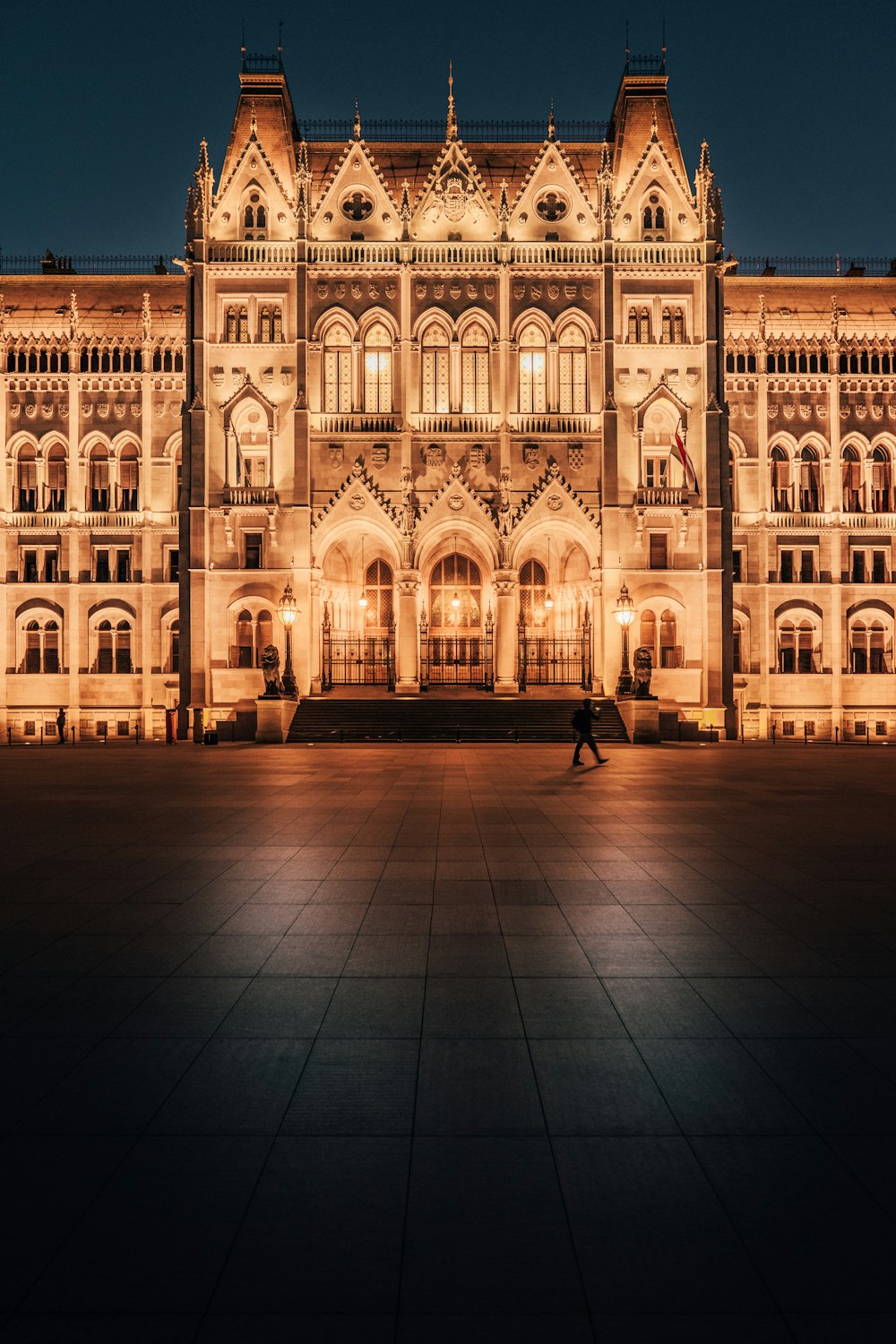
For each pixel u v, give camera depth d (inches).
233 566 2180.1
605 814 805.2
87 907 466.9
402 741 1875.0
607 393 2193.7
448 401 2222.0
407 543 2153.1
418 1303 176.9
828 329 2404.0
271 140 2351.1
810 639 2336.4
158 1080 269.0
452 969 369.7
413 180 2405.3
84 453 2331.4
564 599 2313.0
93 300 2439.7
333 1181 216.4
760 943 403.5
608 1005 329.4
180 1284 182.1
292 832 699.4
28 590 2306.8
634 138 2396.7
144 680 2285.9
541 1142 234.4
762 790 997.2
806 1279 183.8
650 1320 172.9
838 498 2331.4
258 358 2204.7
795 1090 263.7
